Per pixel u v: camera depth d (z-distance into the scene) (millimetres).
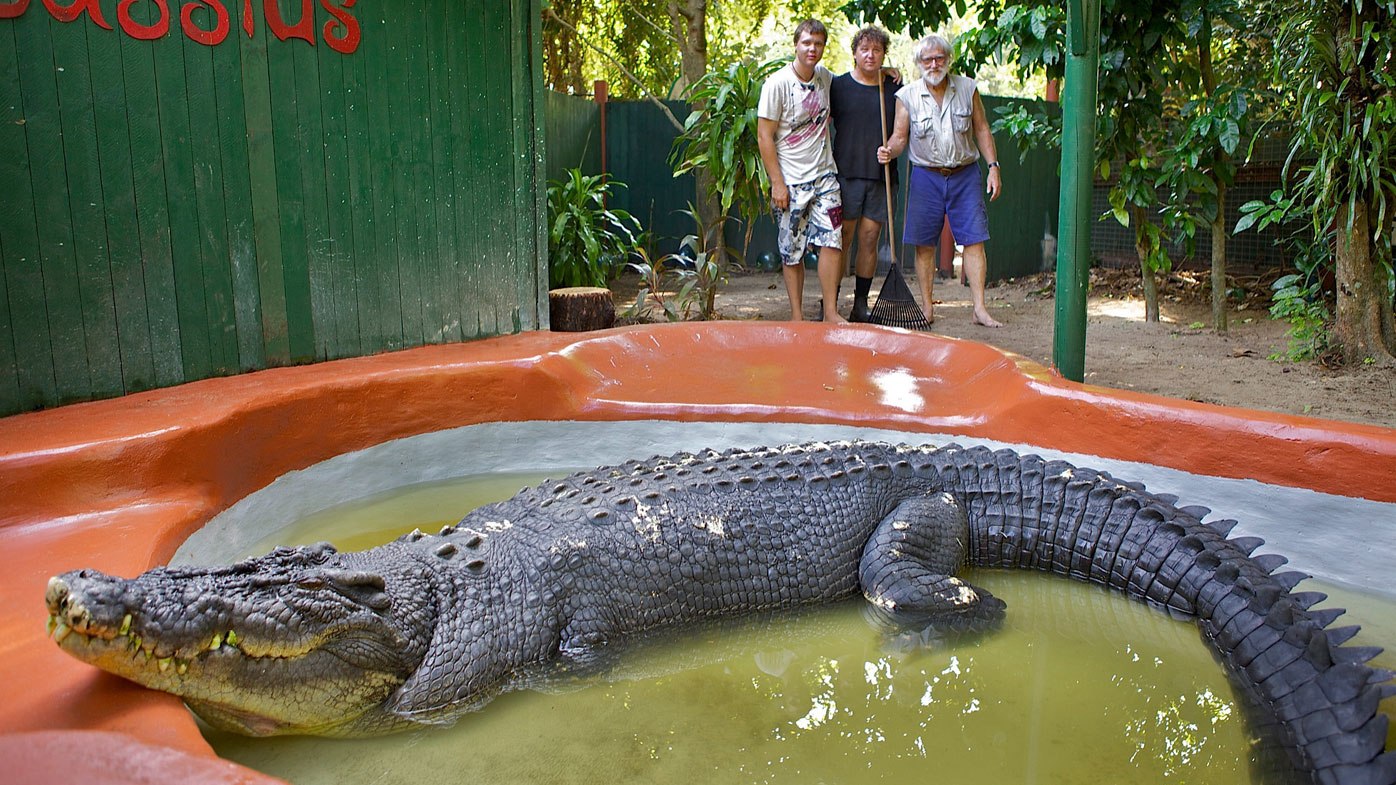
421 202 5715
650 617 3340
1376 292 5730
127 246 4469
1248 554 3404
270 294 5039
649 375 5492
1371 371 5617
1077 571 3729
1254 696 2811
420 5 5562
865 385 5230
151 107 4488
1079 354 4977
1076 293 4906
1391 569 3580
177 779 1859
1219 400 5191
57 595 2113
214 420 3838
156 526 3318
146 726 2117
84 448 3451
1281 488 3799
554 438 4977
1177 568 3420
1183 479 4027
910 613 3426
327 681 2613
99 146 4336
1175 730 2785
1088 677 3104
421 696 2834
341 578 2654
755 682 3105
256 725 2564
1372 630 3266
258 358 5023
